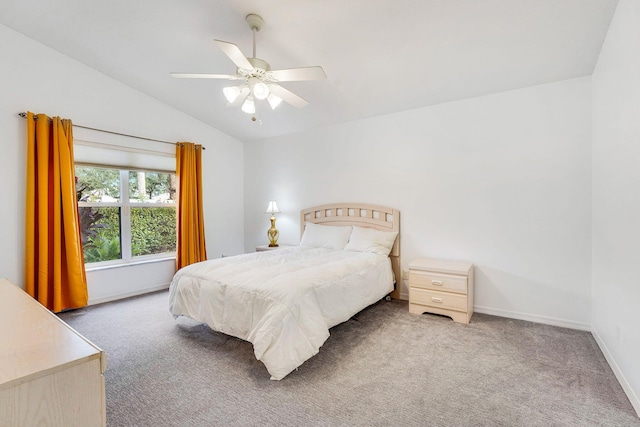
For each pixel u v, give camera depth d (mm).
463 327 2949
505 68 2832
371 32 2566
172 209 4594
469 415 1698
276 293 2199
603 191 2457
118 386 1998
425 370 2174
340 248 3994
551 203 2988
